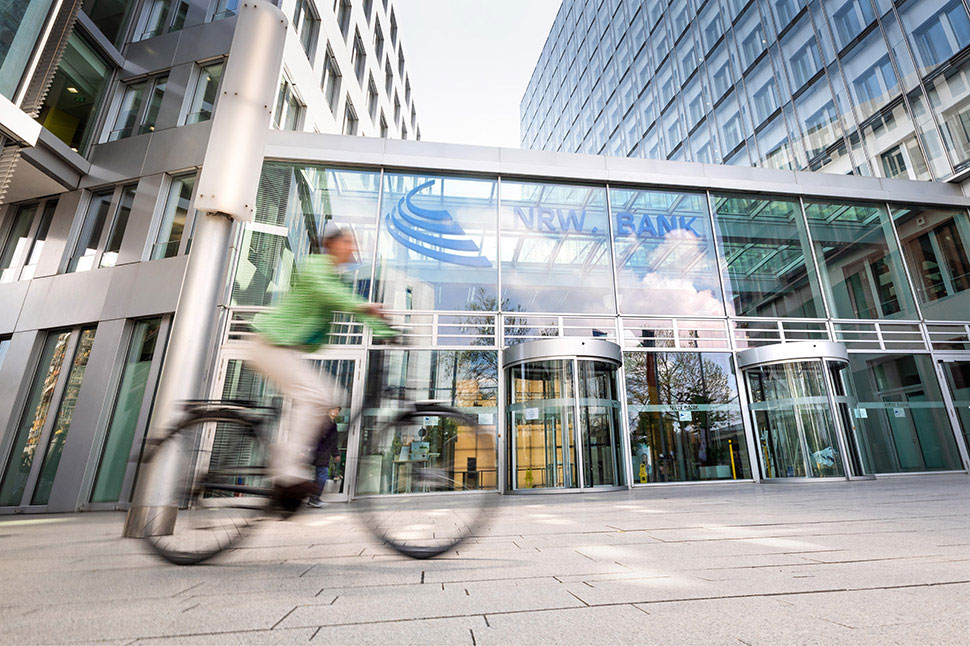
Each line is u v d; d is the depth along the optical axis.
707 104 18.97
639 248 10.69
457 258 10.04
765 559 2.32
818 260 11.20
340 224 9.86
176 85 10.59
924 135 12.67
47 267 9.85
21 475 8.67
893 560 2.20
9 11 7.18
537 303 9.99
